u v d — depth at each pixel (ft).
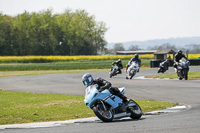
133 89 236.43
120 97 118.93
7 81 360.48
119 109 116.88
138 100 177.99
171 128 94.63
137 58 343.87
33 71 615.98
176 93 205.87
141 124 104.83
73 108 152.76
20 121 122.93
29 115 134.72
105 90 115.44
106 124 109.09
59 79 372.79
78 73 488.85
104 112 115.24
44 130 101.30
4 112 143.33
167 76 345.92
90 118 127.13
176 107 149.07
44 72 561.02
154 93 209.36
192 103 162.20
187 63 302.86
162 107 150.00
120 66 379.76
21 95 216.13
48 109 150.41
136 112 120.67
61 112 142.10
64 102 173.88
